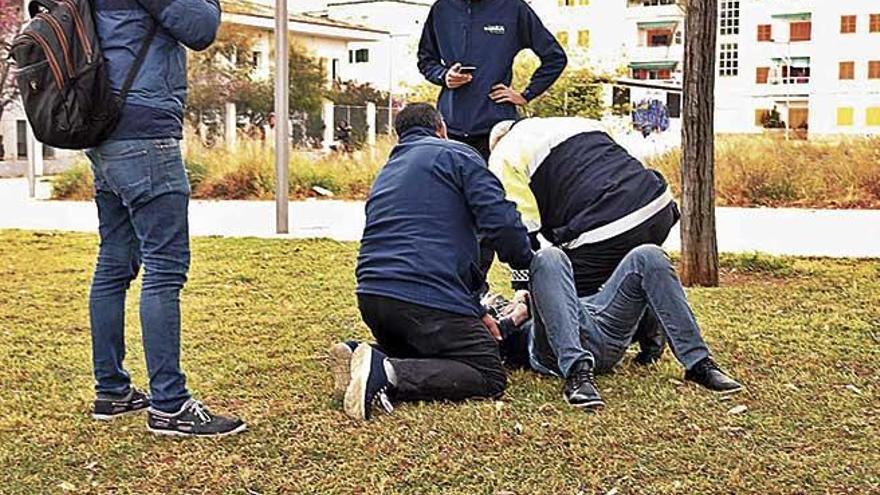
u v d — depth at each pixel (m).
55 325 5.87
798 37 46.56
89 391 4.40
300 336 5.50
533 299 4.24
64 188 17.08
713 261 7.09
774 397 4.13
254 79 23.31
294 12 39.75
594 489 3.18
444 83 5.66
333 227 11.72
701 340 4.32
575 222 4.43
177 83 3.76
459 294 4.13
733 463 3.38
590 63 24.28
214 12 3.75
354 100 30.16
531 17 5.74
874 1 43.44
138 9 3.66
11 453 3.60
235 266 8.18
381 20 48.09
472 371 4.09
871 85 43.81
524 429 3.74
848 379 4.41
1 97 26.56
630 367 4.62
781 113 46.62
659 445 3.56
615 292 4.38
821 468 3.32
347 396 3.91
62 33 3.56
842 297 6.48
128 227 3.98
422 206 4.16
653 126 24.94
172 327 3.78
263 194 16.91
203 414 3.79
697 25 6.91
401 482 3.26
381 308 4.11
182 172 3.80
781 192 15.27
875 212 13.80
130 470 3.43
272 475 3.35
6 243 9.90
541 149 4.52
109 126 3.62
